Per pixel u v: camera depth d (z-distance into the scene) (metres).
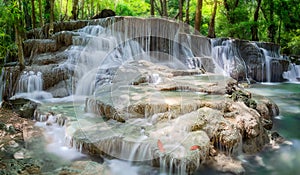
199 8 12.26
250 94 6.31
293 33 16.20
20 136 4.64
